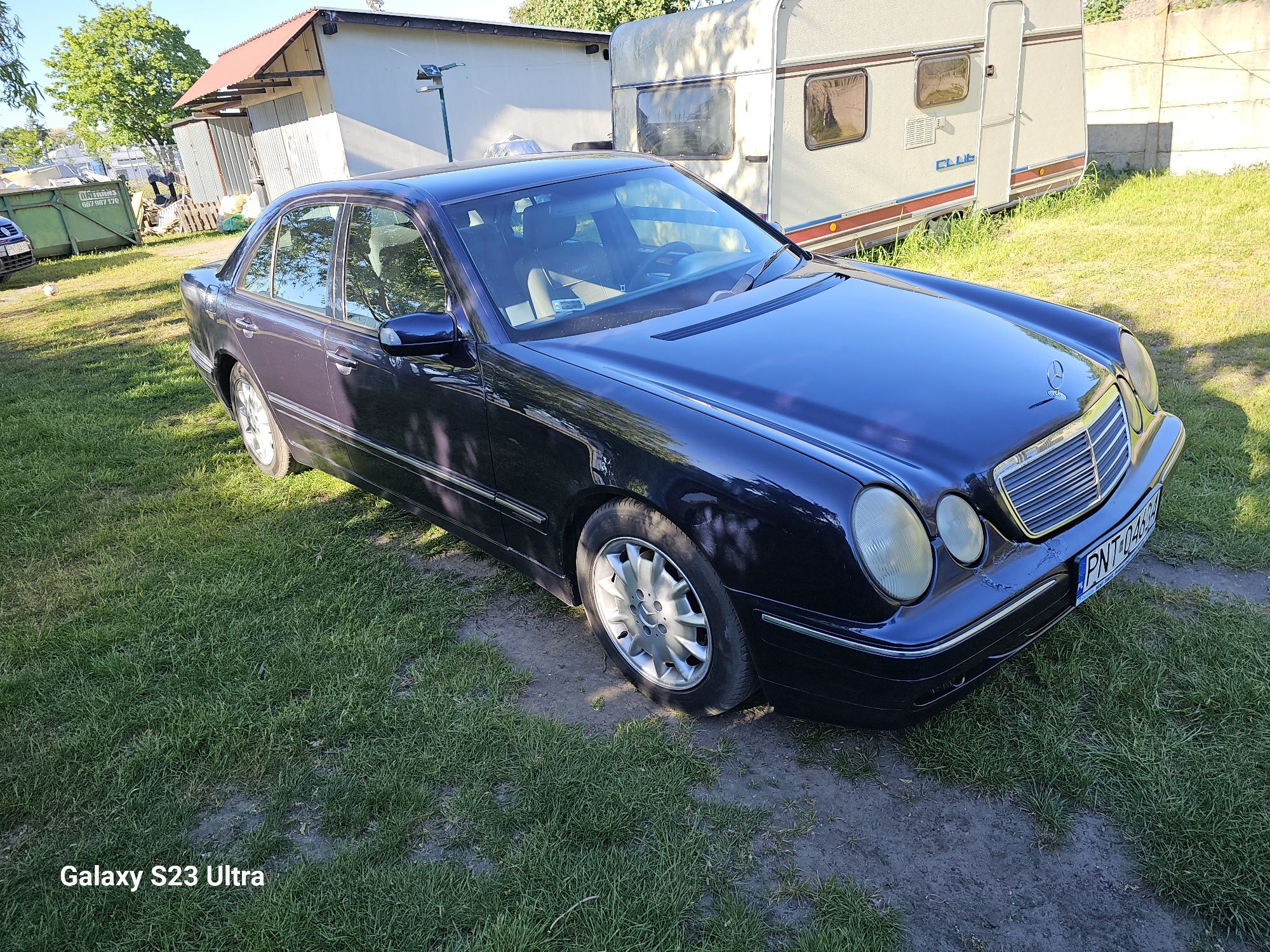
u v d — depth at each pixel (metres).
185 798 2.55
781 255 3.67
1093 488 2.50
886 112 8.72
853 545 2.09
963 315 3.05
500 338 2.98
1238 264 7.02
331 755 2.66
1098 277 7.10
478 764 2.54
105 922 2.16
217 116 20.22
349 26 14.92
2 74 13.75
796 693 2.34
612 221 3.49
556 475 2.75
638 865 2.16
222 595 3.58
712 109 8.46
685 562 2.45
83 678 3.14
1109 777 2.29
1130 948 1.87
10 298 13.22
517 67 16.84
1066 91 10.45
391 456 3.59
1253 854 1.99
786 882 2.09
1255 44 10.58
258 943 2.04
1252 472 3.71
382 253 3.47
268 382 4.34
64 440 5.66
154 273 14.23
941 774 2.36
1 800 2.59
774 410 2.44
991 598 2.16
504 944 1.95
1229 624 2.79
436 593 3.50
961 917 1.97
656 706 2.77
